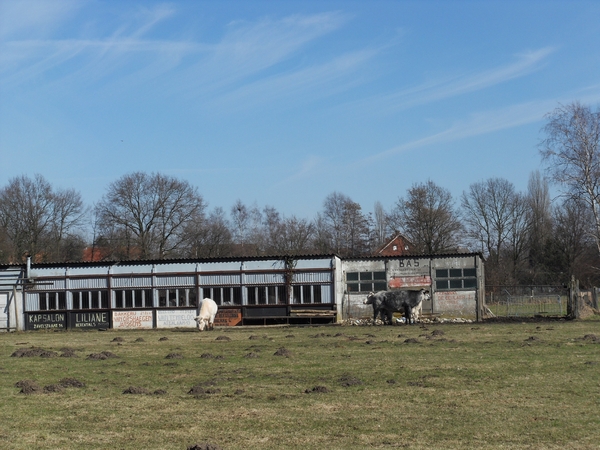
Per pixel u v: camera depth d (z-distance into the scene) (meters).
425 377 17.12
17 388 16.39
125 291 45.31
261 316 43.81
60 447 10.98
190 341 29.98
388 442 11.09
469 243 79.25
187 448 10.70
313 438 11.41
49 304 45.88
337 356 21.92
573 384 15.87
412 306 41.09
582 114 50.09
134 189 68.62
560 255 75.94
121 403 14.45
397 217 72.00
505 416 12.78
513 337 27.58
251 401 14.50
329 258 43.53
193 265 44.78
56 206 71.56
